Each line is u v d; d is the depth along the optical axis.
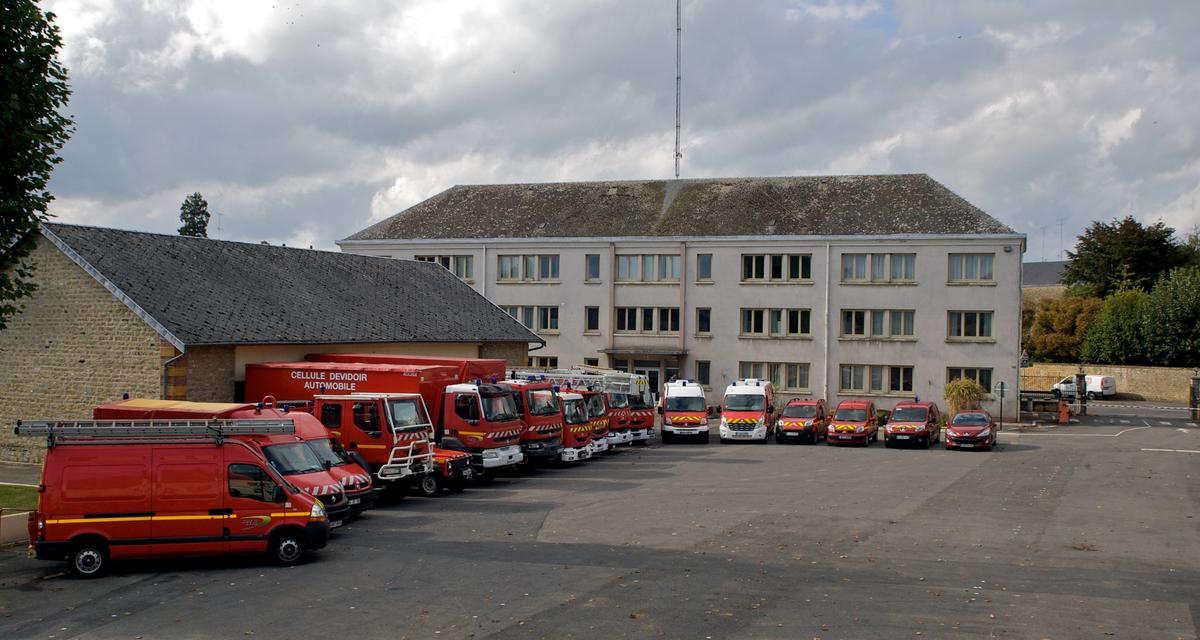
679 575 14.81
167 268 30.78
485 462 26.48
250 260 35.50
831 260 54.78
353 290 38.62
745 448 38.72
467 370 29.03
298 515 16.03
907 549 17.12
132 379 27.44
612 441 35.91
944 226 53.28
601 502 23.03
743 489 25.45
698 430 40.75
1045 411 59.66
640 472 29.80
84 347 28.19
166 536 15.62
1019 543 17.81
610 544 17.53
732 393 42.47
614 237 58.19
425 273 46.09
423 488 24.48
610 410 37.38
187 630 11.97
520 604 13.01
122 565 16.06
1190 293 74.62
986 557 16.44
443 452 25.08
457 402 26.89
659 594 13.53
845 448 39.03
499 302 60.03
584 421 32.16
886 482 27.14
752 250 56.09
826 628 11.73
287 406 24.89
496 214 62.06
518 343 45.22
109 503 15.46
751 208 57.91
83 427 15.59
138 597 13.82
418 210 64.06
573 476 28.75
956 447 38.19
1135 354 76.44
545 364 59.47
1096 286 87.56
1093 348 78.69
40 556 15.19
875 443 41.91
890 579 14.61
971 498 23.88
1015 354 52.00
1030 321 89.88
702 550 16.92
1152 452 37.66
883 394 54.03
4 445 29.08
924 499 23.61
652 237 57.50
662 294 57.69
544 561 15.97
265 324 30.72
